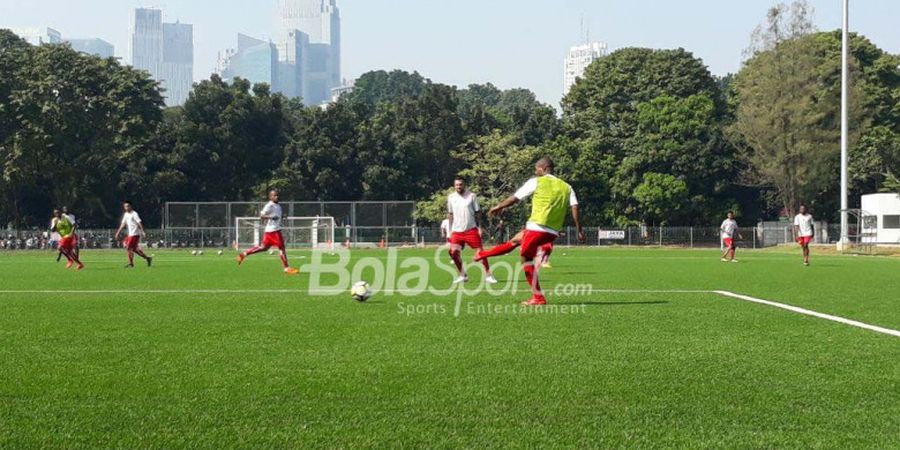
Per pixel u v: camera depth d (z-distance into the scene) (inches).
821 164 2162.9
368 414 207.5
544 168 466.0
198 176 2319.1
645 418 203.8
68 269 923.4
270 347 309.4
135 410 211.8
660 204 2314.2
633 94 2773.1
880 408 213.3
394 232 1983.3
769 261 1171.9
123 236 1985.7
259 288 603.8
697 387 237.5
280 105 2551.7
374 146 2428.6
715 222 2421.3
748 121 2190.0
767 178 2301.9
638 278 725.9
